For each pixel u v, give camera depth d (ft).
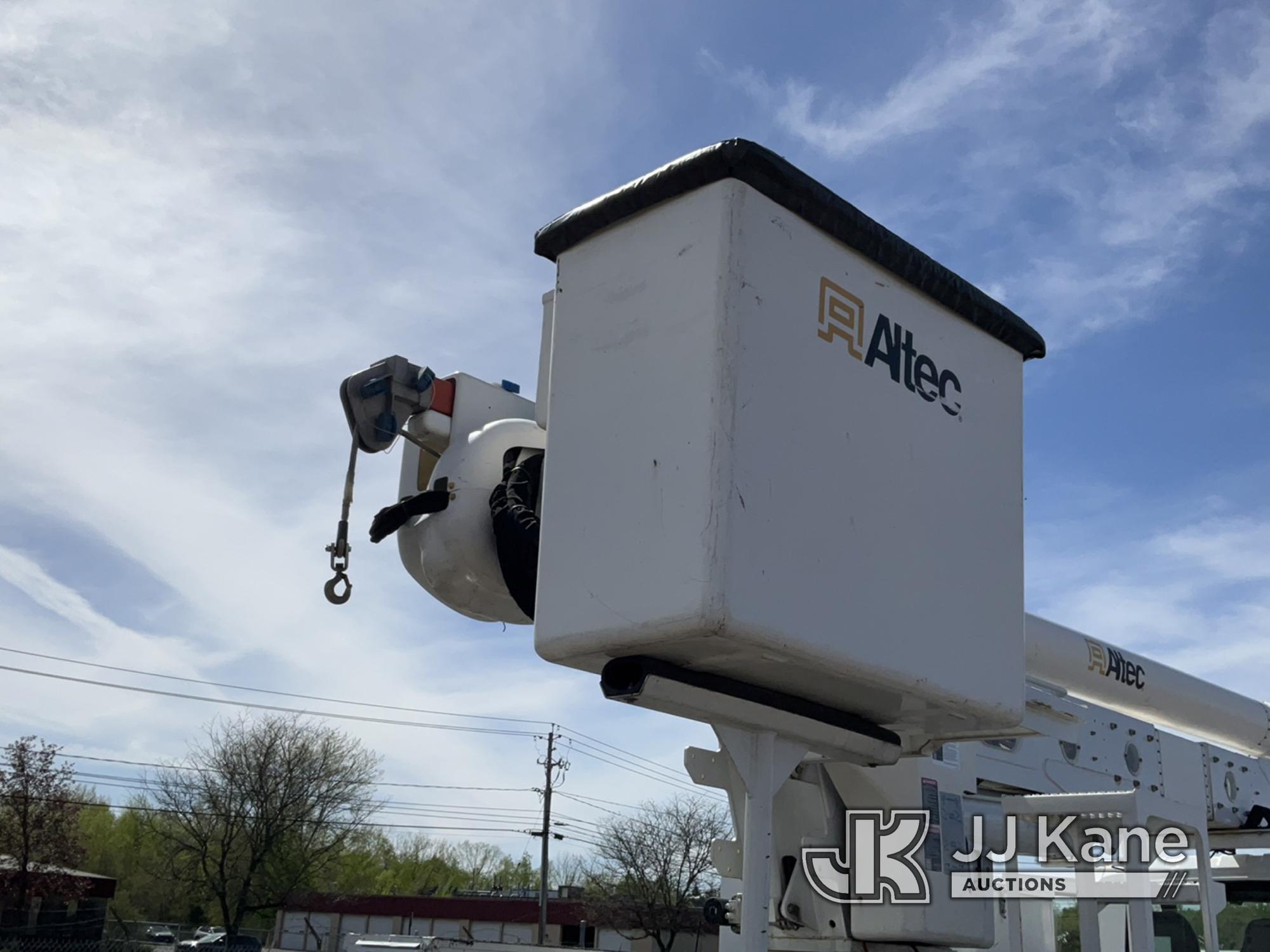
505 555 11.55
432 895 198.08
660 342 8.41
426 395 12.54
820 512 8.45
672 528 7.94
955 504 9.70
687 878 147.23
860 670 8.51
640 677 8.38
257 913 160.35
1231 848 21.95
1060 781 17.66
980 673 9.57
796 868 13.92
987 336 10.55
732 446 7.89
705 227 8.39
